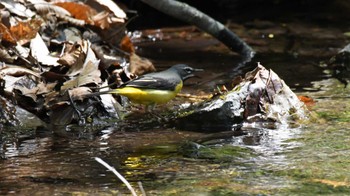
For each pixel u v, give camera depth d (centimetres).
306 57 1744
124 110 1267
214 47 1864
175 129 1155
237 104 1172
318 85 1455
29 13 1402
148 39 1956
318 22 2212
